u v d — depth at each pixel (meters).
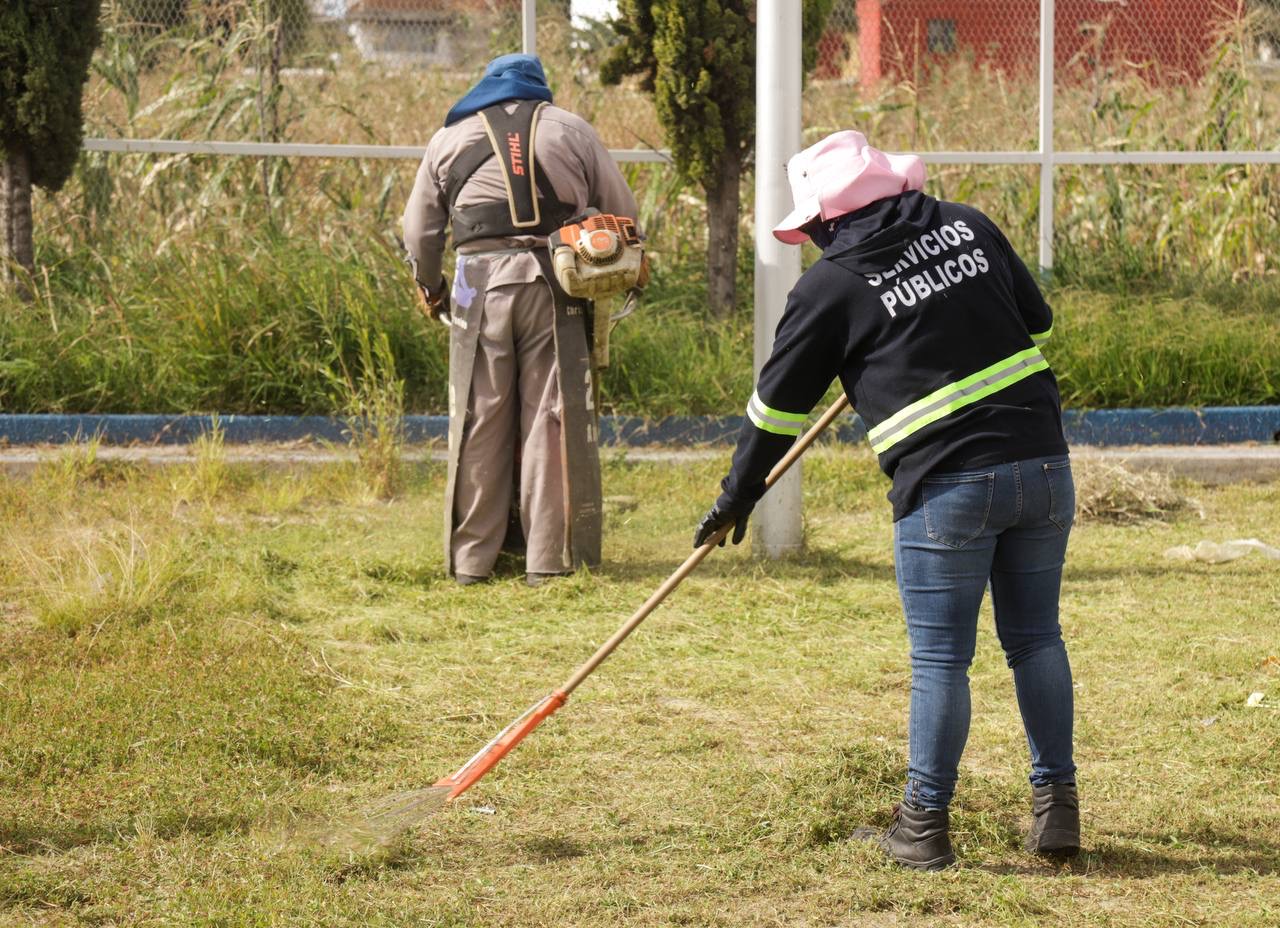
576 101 17.16
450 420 10.16
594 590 9.76
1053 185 16.62
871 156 5.57
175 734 6.87
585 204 10.09
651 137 17.12
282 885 5.42
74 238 16.28
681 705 7.60
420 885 5.50
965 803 6.14
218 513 11.78
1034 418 5.37
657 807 6.23
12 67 14.38
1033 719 5.62
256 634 8.51
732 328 15.20
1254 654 8.25
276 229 15.95
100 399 14.23
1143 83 17.61
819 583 9.94
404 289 15.10
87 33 14.70
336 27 17.25
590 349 10.21
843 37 17.77
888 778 6.40
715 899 5.39
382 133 17.17
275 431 13.98
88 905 5.28
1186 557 10.52
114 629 8.54
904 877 5.50
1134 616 9.09
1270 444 13.94
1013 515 5.32
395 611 9.33
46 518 11.33
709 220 15.49
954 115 17.53
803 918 5.25
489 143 9.91
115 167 16.44
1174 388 14.52
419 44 17.28
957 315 5.32
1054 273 16.27
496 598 9.65
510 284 9.88
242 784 6.39
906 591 5.51
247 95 16.84
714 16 14.64
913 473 5.34
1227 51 17.17
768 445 5.55
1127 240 16.95
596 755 6.87
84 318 14.90
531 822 6.09
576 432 9.95
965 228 5.48
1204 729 7.11
